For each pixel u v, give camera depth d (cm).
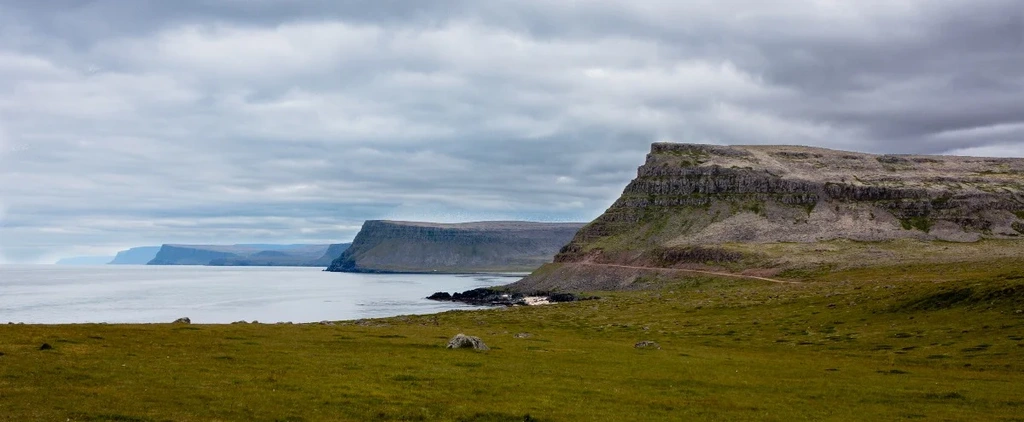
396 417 3825
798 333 10100
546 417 3941
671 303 17138
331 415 3812
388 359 5819
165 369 4900
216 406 3894
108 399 3938
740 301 15162
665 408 4350
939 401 4872
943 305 10281
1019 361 6788
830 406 4609
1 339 5753
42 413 3594
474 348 6781
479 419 3866
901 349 8000
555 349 7338
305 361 5525
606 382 5184
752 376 5819
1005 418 4328
